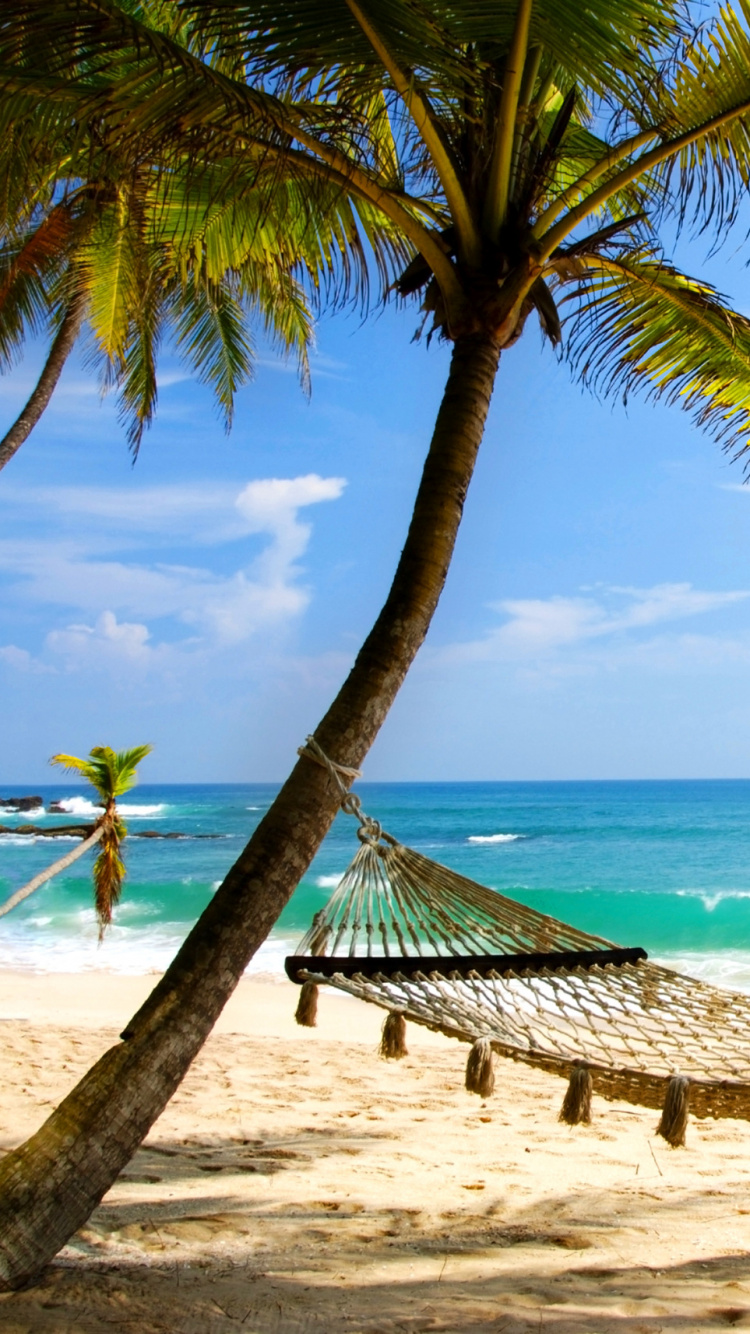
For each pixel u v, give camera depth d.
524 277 3.25
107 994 10.02
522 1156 4.50
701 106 3.25
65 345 7.25
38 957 13.18
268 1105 5.43
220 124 2.95
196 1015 2.72
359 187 3.22
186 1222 3.41
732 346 4.22
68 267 7.05
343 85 3.09
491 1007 2.95
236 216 4.42
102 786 7.80
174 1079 2.71
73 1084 5.77
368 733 2.95
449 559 3.10
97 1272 2.85
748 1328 2.62
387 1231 3.41
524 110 3.31
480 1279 2.96
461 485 3.13
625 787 99.62
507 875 25.59
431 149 3.10
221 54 3.21
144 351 8.23
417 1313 2.67
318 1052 7.07
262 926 2.80
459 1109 5.43
